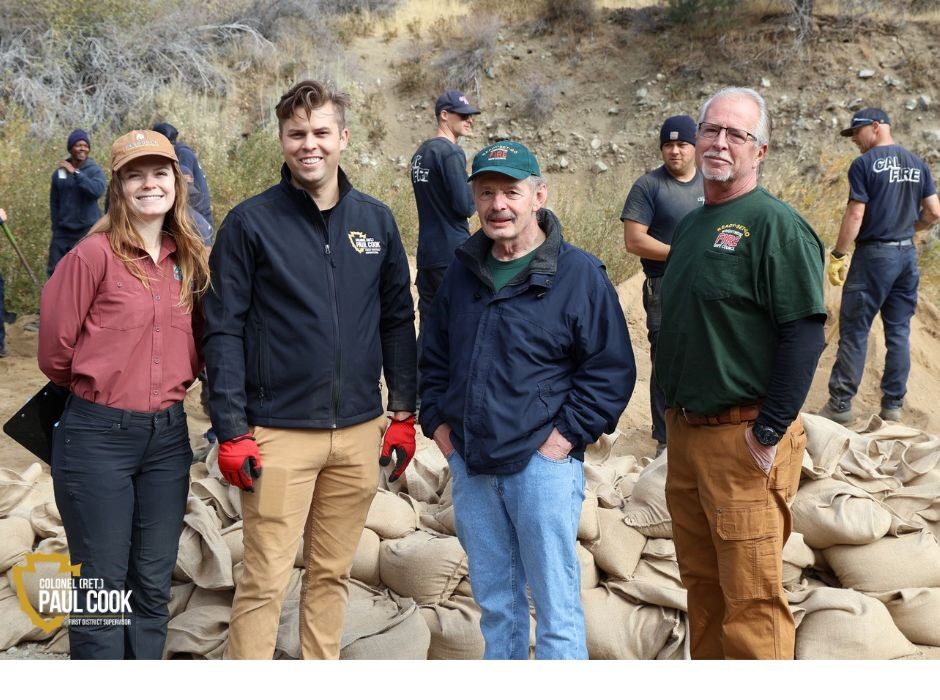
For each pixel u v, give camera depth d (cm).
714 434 268
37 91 1318
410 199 1090
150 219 265
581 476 279
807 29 1495
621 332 276
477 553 282
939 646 332
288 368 273
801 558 347
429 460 414
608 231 878
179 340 271
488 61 1625
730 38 1534
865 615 320
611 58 1598
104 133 1273
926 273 908
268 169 1094
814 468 369
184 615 320
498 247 279
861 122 540
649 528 354
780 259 252
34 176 898
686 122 434
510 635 283
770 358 261
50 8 1416
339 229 279
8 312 772
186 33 1555
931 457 393
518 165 265
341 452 282
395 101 1585
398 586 343
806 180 1147
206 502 365
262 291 273
